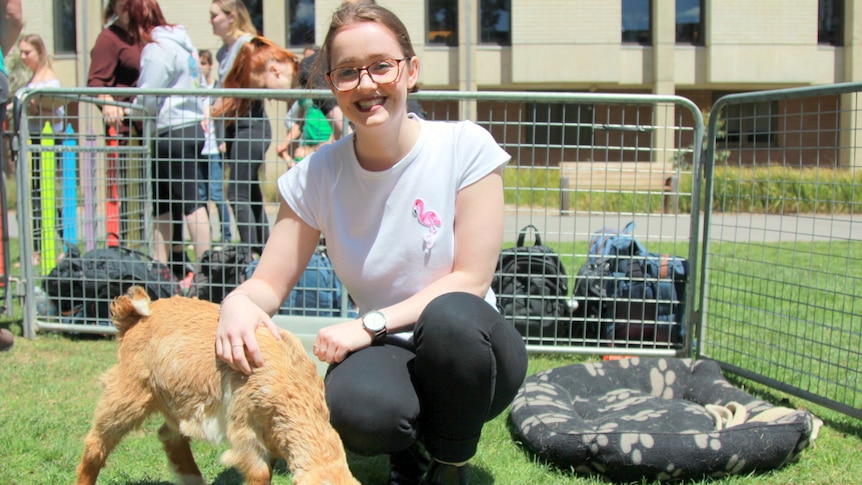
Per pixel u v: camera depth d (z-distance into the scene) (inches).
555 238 357.7
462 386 93.0
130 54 250.8
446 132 103.8
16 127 200.1
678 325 192.9
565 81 641.6
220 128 239.1
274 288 105.4
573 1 633.0
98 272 205.2
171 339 97.2
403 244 102.3
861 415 141.1
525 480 117.4
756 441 118.8
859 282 271.3
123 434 101.9
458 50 639.1
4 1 186.5
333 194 104.2
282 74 234.5
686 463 116.0
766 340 197.5
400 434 94.7
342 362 98.7
